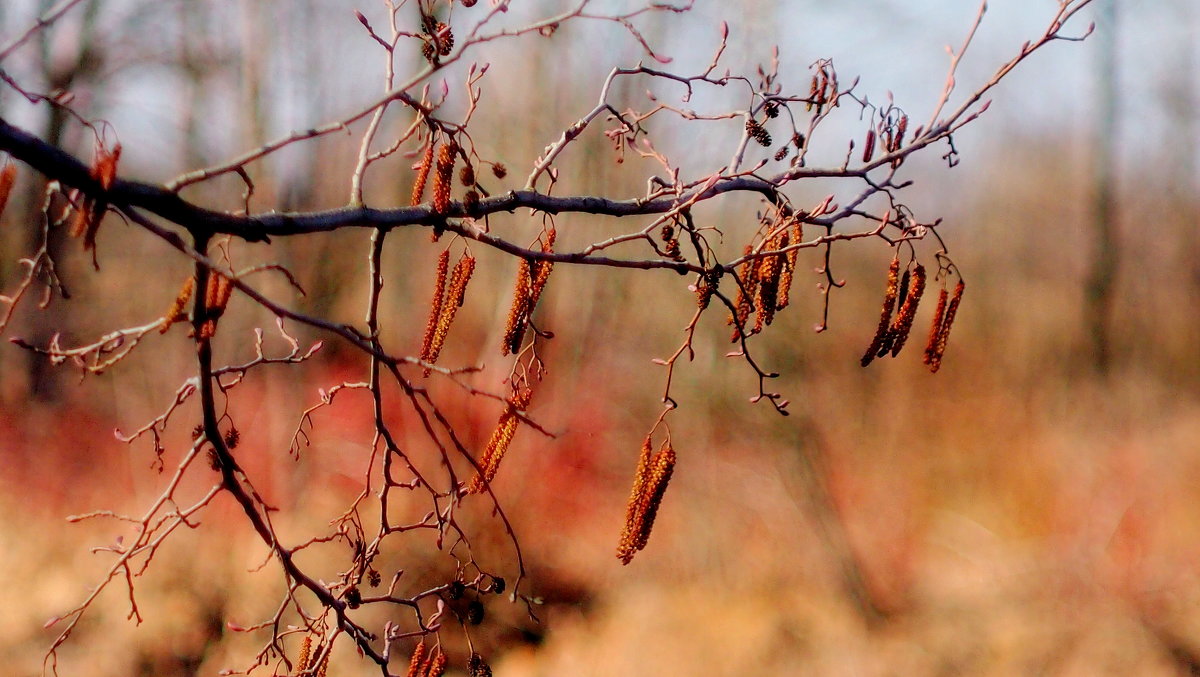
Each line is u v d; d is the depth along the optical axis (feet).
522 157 35.91
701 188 8.85
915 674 27.20
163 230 6.29
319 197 40.55
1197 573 29.68
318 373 41.16
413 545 31.48
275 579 27.78
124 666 24.84
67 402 40.50
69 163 6.12
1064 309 63.41
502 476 34.06
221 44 44.34
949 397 46.29
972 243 77.51
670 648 29.55
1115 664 26.58
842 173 9.71
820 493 33.32
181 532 29.35
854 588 31.81
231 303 36.78
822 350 42.47
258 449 35.27
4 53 6.33
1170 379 60.90
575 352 37.83
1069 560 31.65
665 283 36.78
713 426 35.14
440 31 8.35
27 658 24.38
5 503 31.96
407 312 43.52
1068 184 75.10
